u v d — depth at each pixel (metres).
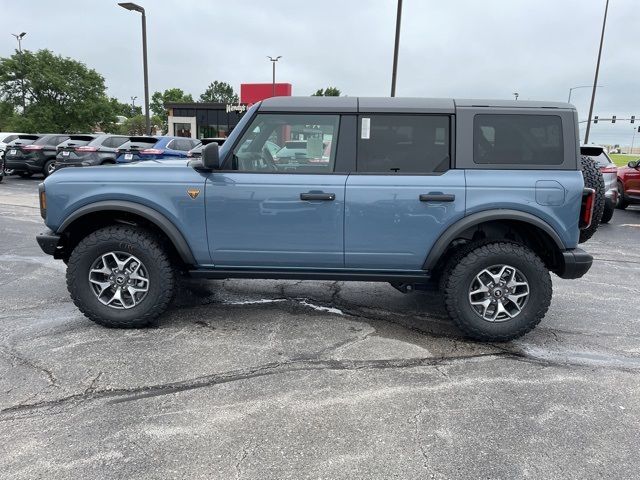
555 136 3.66
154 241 3.83
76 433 2.58
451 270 3.79
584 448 2.53
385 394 3.04
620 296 5.20
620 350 3.79
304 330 4.06
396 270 3.86
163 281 3.85
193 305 4.61
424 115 3.69
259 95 34.75
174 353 3.55
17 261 6.10
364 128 3.72
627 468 2.38
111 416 2.75
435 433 2.64
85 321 4.14
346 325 4.20
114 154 14.67
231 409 2.84
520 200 3.62
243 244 3.80
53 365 3.33
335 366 3.42
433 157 3.70
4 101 38.06
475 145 3.68
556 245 3.71
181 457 2.40
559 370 3.42
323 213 3.70
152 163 4.15
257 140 3.78
